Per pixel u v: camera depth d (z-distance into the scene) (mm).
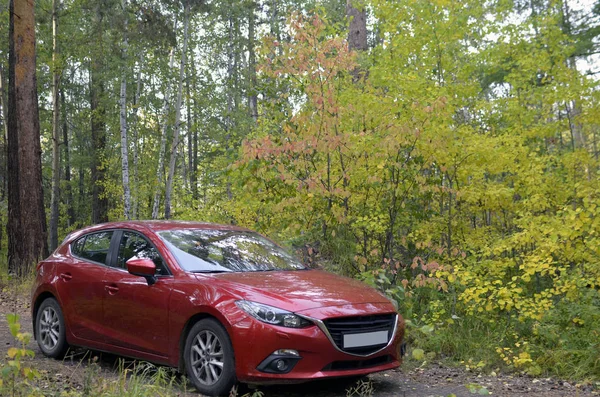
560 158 9875
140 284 5570
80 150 38312
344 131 8805
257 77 9633
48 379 5133
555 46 11297
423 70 10883
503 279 8688
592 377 5852
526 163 9445
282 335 4641
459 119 11180
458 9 10875
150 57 26609
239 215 12547
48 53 24719
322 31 8891
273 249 6238
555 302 8016
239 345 4707
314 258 8680
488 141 8844
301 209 8844
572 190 9336
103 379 4805
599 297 7141
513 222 8930
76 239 6758
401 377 5926
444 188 8414
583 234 7430
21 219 15469
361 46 16750
